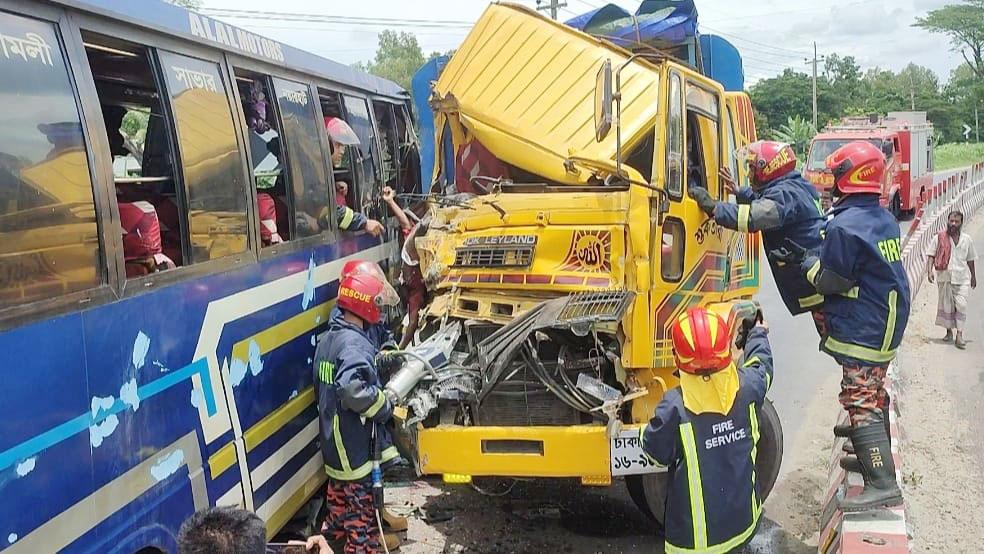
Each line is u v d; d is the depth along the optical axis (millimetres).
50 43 3111
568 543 5473
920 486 6297
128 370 3352
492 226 5172
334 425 4797
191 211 3979
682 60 6699
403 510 6020
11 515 2691
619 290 4617
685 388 3672
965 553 5262
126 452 3318
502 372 4633
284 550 3199
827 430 7645
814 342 11164
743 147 5645
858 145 4871
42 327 2881
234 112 4484
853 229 4730
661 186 4738
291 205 5148
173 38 4004
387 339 5574
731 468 3670
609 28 6641
